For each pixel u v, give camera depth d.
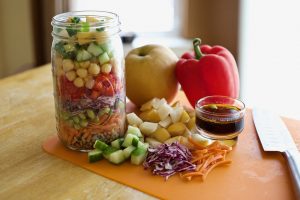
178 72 0.73
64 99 0.61
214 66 0.69
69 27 0.58
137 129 0.63
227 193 0.52
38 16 1.30
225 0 1.09
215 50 0.75
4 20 1.31
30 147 0.63
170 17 1.30
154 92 0.72
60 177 0.56
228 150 0.61
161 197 0.52
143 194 0.53
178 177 0.56
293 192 0.52
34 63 1.36
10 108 0.75
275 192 0.52
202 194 0.52
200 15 1.14
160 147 0.59
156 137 0.64
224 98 0.66
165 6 1.29
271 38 1.10
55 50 0.60
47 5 1.24
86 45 0.59
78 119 0.61
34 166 0.59
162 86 0.72
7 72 1.38
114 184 0.55
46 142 0.65
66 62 0.59
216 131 0.63
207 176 0.56
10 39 1.34
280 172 0.56
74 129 0.61
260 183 0.54
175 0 1.27
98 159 0.59
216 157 0.58
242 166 0.58
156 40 1.28
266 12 1.08
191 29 1.17
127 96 0.74
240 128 0.63
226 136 0.63
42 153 0.62
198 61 0.71
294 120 0.70
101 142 0.60
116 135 0.63
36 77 0.88
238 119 0.63
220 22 1.12
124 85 0.64
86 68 0.59
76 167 0.58
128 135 0.60
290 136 0.64
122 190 0.54
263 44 1.11
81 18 0.61
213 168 0.57
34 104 0.77
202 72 0.70
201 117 0.63
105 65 0.60
